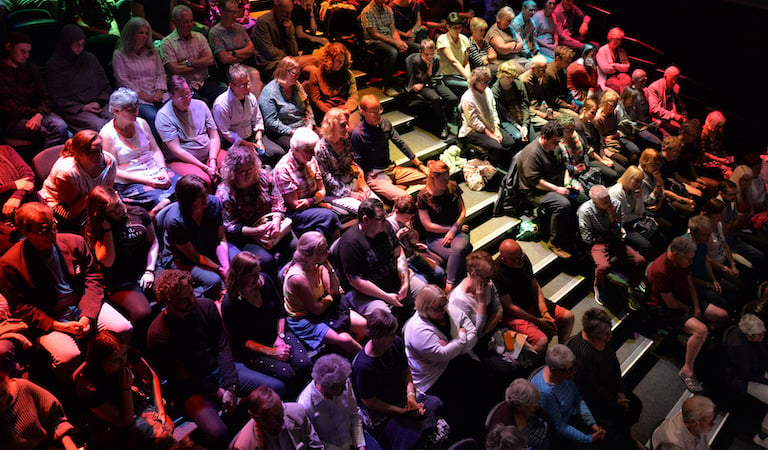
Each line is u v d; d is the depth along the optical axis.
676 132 8.10
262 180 4.95
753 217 7.62
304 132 5.04
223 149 5.75
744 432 5.95
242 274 4.15
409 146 6.81
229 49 6.34
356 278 4.89
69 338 4.04
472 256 4.89
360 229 4.88
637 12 8.98
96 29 5.81
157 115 5.27
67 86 5.20
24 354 4.03
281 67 5.75
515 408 4.57
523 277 5.37
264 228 4.86
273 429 3.83
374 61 7.36
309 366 4.51
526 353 5.14
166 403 4.39
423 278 5.32
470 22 7.55
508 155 6.93
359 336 4.87
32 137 4.97
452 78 7.19
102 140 4.84
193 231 4.55
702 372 6.18
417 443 4.45
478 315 4.92
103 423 3.86
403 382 4.59
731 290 6.56
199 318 4.11
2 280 3.95
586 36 9.40
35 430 3.69
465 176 6.80
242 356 4.46
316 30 7.44
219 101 5.55
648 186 6.64
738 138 8.55
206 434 4.05
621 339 6.21
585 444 4.91
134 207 4.51
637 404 5.39
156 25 6.57
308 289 4.53
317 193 5.30
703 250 6.38
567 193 6.25
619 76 8.23
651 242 6.74
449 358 4.75
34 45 5.54
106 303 4.33
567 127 6.35
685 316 5.93
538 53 8.38
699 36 8.50
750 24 8.01
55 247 4.08
